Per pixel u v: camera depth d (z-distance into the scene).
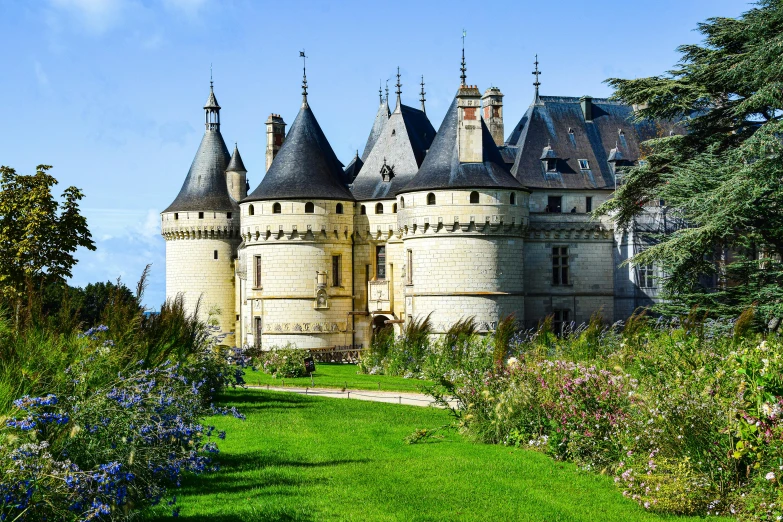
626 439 17.16
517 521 14.26
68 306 19.64
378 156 59.78
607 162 60.06
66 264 46.47
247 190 76.06
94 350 17.66
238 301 71.94
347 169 63.66
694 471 15.25
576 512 14.75
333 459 18.52
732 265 40.09
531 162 58.81
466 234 51.09
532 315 57.31
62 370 15.70
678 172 41.16
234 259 74.50
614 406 18.33
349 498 15.34
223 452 19.09
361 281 58.75
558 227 57.81
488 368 28.42
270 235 56.91
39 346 16.11
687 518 14.48
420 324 51.75
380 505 14.95
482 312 50.91
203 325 27.44
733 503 14.57
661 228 57.84
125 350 19.05
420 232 52.06
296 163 57.59
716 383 16.91
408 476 17.00
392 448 19.78
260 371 40.00
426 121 63.59
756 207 38.19
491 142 53.47
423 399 29.34
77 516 11.63
